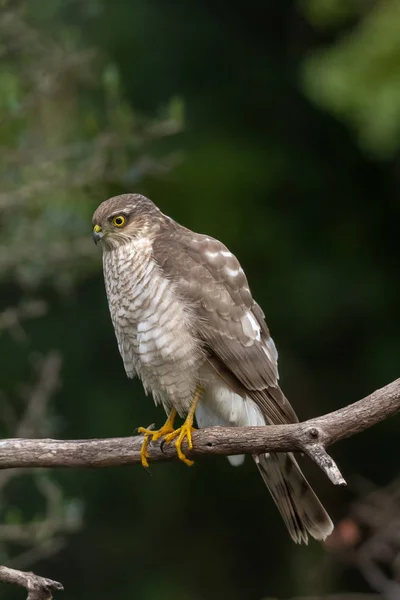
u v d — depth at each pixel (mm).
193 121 15945
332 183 16141
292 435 5758
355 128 14320
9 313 10328
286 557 15781
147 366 6980
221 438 6082
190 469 15930
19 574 5680
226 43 16406
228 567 15828
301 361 16000
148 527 15711
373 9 13633
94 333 15312
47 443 6262
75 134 12094
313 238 15914
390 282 15828
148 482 15711
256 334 7090
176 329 6863
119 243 7098
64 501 10617
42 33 10883
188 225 15109
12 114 9516
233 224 15242
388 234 16125
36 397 10211
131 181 10031
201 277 6980
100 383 15398
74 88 12320
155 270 6941
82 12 11562
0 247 10273
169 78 16172
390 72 12727
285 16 16562
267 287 15484
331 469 5590
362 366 15797
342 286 15617
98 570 15492
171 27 16203
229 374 7000
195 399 6965
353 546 10906
